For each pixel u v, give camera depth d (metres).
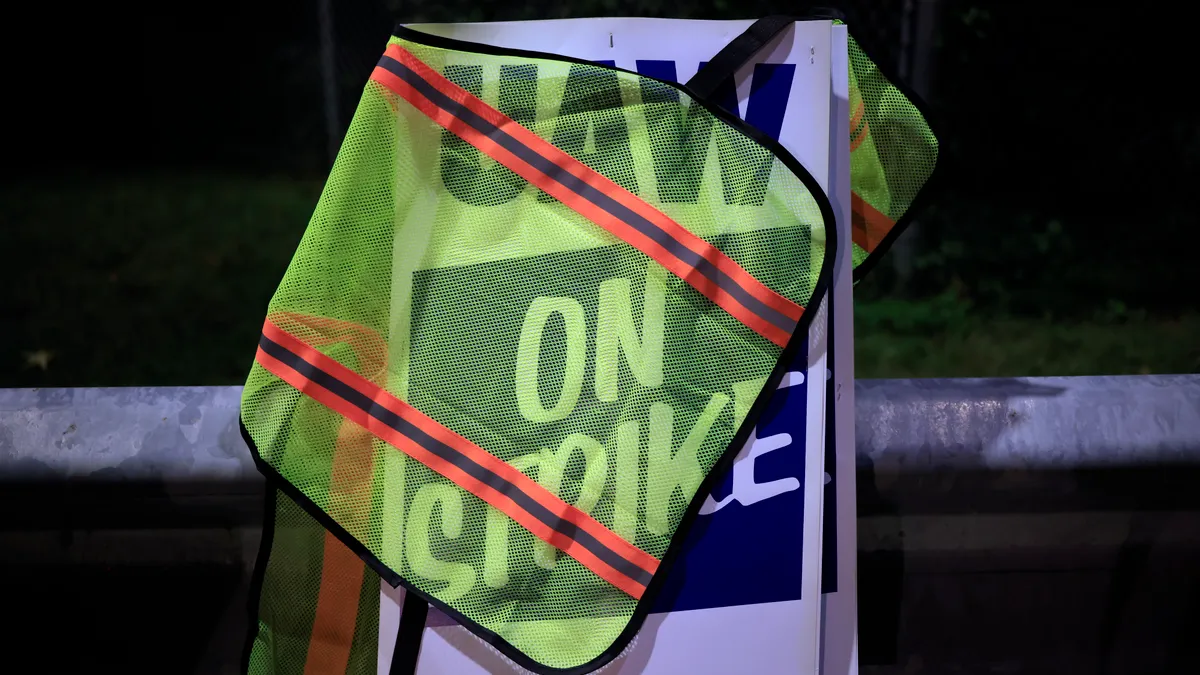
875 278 5.33
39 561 1.61
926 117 1.48
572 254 1.30
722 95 1.31
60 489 1.55
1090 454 1.61
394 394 1.32
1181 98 5.81
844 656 1.43
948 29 5.60
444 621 1.36
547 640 1.34
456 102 1.28
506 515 1.33
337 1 7.38
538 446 1.33
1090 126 5.89
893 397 1.64
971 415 1.62
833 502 1.41
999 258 5.51
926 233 5.64
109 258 6.05
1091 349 4.60
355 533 1.34
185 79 9.62
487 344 1.32
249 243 6.41
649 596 1.33
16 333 4.76
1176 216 5.94
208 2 9.91
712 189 1.30
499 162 1.29
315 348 1.32
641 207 1.29
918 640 1.72
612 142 1.29
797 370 1.34
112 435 1.55
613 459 1.32
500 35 1.28
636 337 1.31
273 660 1.43
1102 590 1.73
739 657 1.37
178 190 7.82
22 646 1.66
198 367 4.36
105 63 9.56
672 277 1.31
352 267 1.31
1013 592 1.72
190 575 1.63
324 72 7.65
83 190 7.76
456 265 1.31
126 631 1.66
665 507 1.33
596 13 5.65
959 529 1.65
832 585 1.42
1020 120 5.88
